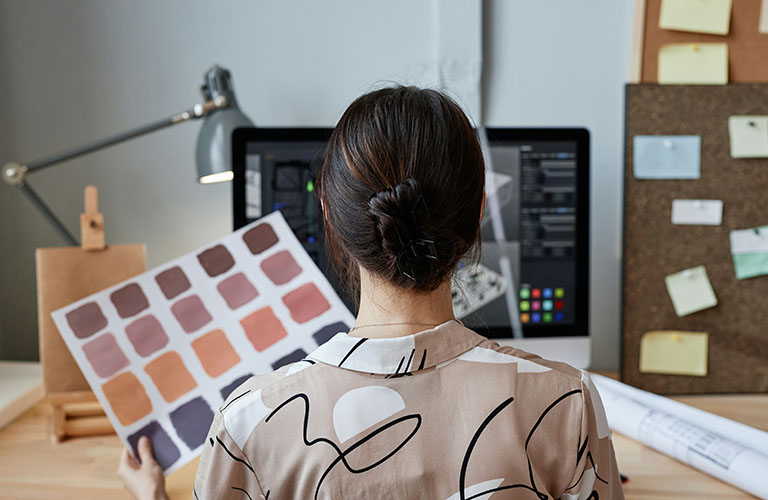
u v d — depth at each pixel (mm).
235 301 941
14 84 1337
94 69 1327
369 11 1286
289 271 957
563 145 1104
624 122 1212
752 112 1212
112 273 1086
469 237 526
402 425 503
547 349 1120
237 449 533
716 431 952
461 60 1262
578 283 1119
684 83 1213
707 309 1223
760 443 895
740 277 1219
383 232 496
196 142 1269
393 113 509
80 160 1346
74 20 1318
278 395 529
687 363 1225
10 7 1320
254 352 910
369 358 521
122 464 844
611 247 1346
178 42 1314
